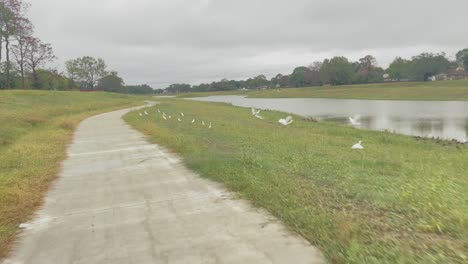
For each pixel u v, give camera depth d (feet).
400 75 428.97
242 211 17.01
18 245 14.79
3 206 19.11
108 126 62.69
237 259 12.50
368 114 121.90
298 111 142.92
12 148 37.40
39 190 22.58
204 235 14.67
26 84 224.94
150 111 100.07
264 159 27.40
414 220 14.48
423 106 151.84
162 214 17.56
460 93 214.69
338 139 50.26
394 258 11.27
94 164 30.71
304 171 23.82
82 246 14.46
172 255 13.21
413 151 41.88
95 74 341.62
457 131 77.77
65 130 55.06
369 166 27.71
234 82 603.26
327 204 16.80
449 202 15.90
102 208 19.11
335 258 11.76
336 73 426.10
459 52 450.71
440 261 10.96
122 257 13.30
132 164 29.94
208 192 20.51
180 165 28.14
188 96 435.12
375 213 15.49
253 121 79.10
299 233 14.01
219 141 40.45
